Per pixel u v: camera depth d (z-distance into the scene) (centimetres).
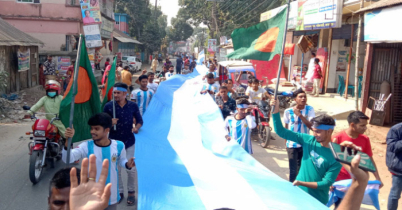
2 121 1152
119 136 572
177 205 390
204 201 392
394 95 1036
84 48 483
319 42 1717
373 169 220
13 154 809
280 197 383
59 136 717
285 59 2120
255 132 978
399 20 883
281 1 3697
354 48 1512
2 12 2136
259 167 525
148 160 513
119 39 3675
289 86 1805
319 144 413
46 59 2045
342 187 434
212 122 759
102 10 2644
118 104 573
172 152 569
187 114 830
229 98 872
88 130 514
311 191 417
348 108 1267
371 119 1018
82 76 491
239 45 649
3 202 560
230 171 462
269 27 621
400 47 1023
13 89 1584
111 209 404
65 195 207
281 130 435
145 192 416
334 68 1614
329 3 1333
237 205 372
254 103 975
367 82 1058
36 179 636
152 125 739
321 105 1359
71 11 2169
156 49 5969
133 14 5656
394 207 484
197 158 531
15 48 1598
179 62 3259
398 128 479
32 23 2167
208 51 3791
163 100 948
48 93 699
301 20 1603
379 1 1036
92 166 191
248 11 3869
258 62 1873
